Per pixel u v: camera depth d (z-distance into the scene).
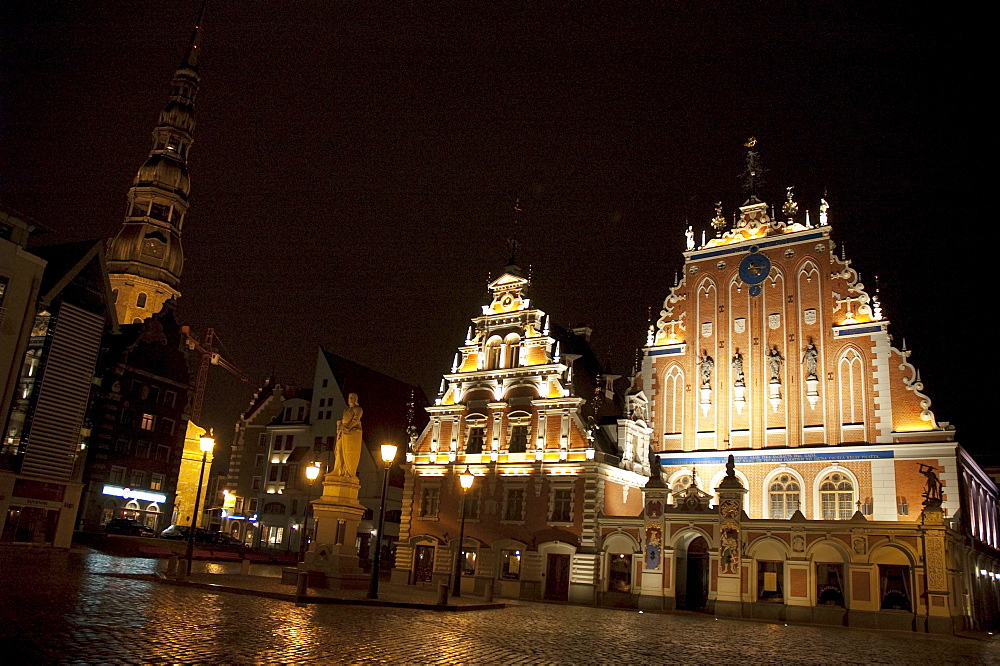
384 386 79.12
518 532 48.78
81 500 63.97
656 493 44.75
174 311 76.62
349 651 15.68
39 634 13.88
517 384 52.22
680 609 43.47
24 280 44.25
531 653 18.27
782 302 49.72
